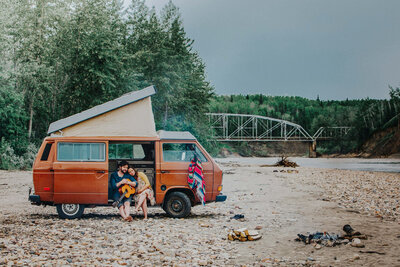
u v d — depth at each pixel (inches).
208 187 395.2
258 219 383.2
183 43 1941.4
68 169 376.8
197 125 2059.5
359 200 532.7
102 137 386.9
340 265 221.8
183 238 296.0
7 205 500.4
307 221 367.9
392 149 4771.2
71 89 1369.3
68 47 1411.2
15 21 1338.6
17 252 245.3
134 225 348.2
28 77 1298.0
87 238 292.0
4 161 1175.6
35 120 1441.9
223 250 263.6
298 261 232.7
